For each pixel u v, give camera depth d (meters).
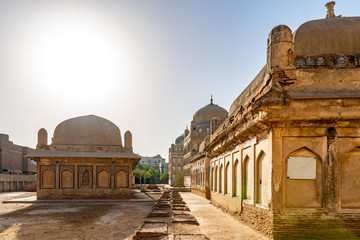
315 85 7.52
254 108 8.10
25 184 39.34
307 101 7.39
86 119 21.48
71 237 8.53
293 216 7.45
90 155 19.77
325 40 7.89
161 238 7.71
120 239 8.26
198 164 27.86
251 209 9.50
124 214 13.14
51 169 19.50
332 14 9.49
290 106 7.41
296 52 7.95
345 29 7.96
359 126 7.49
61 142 20.44
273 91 7.44
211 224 10.22
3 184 33.50
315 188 7.56
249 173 10.23
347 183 7.45
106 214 13.15
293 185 7.61
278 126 7.68
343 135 7.50
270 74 7.69
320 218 7.40
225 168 14.30
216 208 15.43
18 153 42.84
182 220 10.16
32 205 16.88
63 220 11.51
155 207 14.78
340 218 7.34
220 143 14.71
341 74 7.54
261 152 8.72
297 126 7.62
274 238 7.43
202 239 7.49
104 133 21.25
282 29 7.78
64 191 19.44
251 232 8.74
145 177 68.94
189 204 17.61
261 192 8.87
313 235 7.36
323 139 7.56
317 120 7.49
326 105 7.35
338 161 7.46
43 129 20.23
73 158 19.58
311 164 7.60
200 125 39.81
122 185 20.16
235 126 11.02
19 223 10.84
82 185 19.73
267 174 8.12
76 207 15.84
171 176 62.22
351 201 7.41
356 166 7.48
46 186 19.38
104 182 19.98
